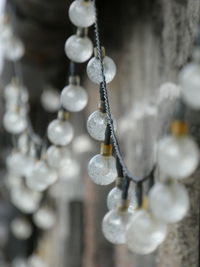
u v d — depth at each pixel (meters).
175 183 0.44
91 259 1.35
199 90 0.40
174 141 0.41
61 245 1.51
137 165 0.98
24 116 0.98
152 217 0.44
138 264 0.96
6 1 1.23
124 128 1.10
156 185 0.43
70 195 1.44
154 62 0.90
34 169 0.72
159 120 0.82
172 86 0.77
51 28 1.29
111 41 1.17
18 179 1.33
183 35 0.74
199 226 0.69
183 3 0.74
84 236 1.44
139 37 1.01
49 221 1.57
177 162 0.41
